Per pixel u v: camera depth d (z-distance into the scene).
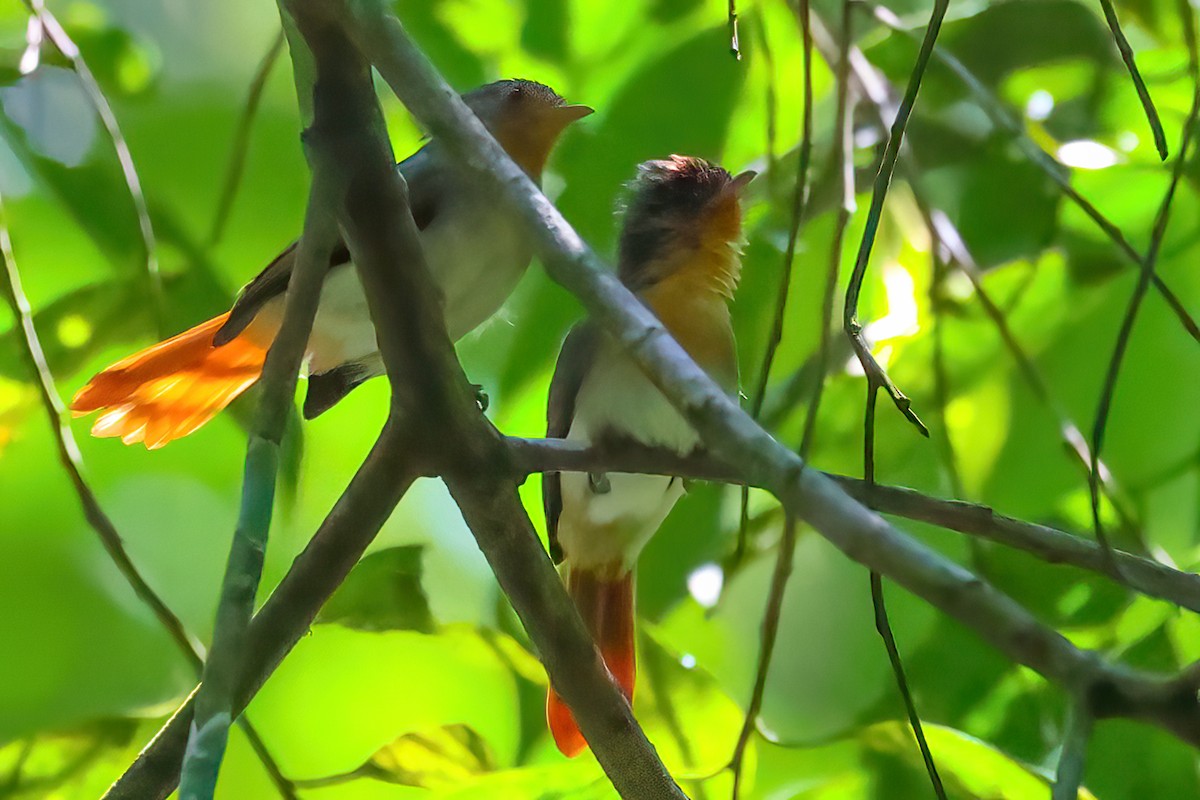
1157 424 8.45
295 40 4.06
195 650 5.43
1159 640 7.13
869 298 8.41
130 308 7.55
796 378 7.84
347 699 8.46
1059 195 8.23
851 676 9.05
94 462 10.02
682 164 7.32
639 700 7.39
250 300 6.38
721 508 8.30
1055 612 7.49
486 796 6.74
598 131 8.11
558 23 8.20
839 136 6.10
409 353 4.86
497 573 5.52
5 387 7.57
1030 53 8.51
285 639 5.26
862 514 2.97
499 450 5.24
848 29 6.25
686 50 8.10
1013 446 8.35
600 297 3.46
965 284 8.41
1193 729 3.20
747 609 9.20
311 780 6.48
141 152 8.80
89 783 6.75
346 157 4.24
